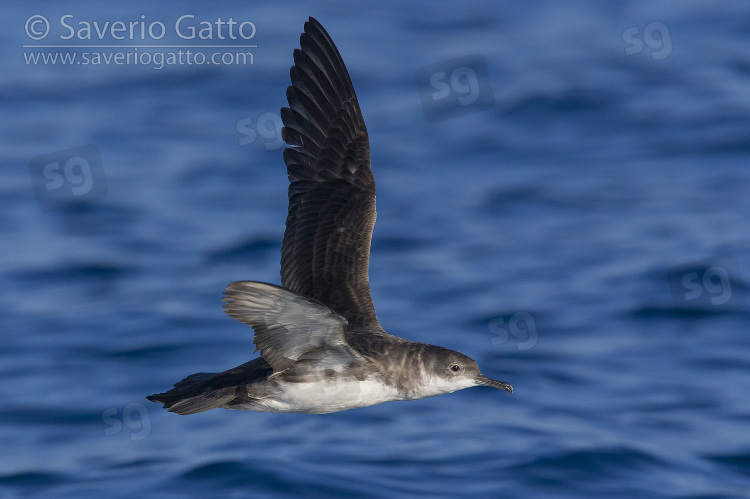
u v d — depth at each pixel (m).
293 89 9.66
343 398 8.70
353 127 9.79
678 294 17.95
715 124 25.64
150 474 12.78
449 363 8.98
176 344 16.61
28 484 12.78
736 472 12.62
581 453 12.86
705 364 15.77
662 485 12.31
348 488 12.12
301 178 9.64
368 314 9.24
